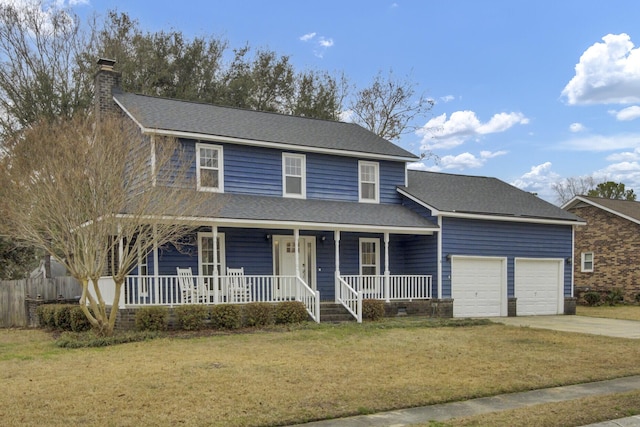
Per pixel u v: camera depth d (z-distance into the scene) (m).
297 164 19.30
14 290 18.05
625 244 27.28
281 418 6.33
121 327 13.95
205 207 14.98
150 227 13.07
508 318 19.38
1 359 10.21
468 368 9.38
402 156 20.91
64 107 25.22
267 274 17.97
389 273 19.03
